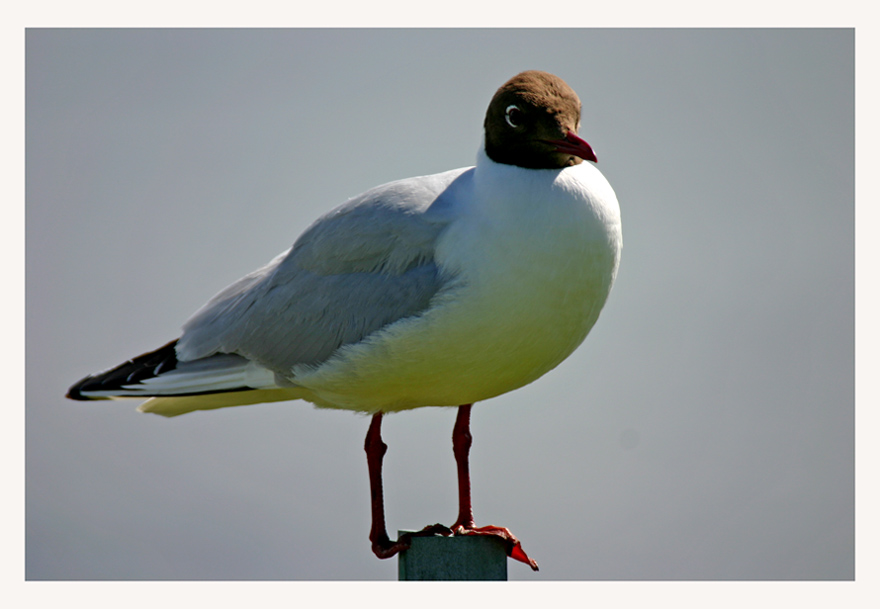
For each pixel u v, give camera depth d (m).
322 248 10.66
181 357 11.56
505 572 10.12
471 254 9.76
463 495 11.37
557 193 9.69
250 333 11.09
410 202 10.30
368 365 10.32
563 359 10.52
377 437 11.31
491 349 9.95
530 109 9.74
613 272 10.05
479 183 10.04
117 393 11.51
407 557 10.21
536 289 9.65
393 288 10.13
